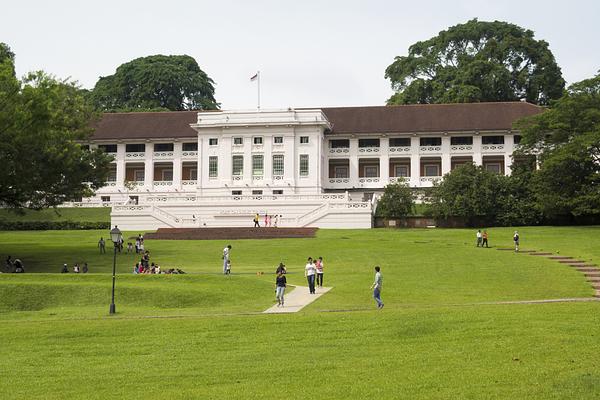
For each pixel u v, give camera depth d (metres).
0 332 26.12
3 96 48.50
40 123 50.06
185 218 79.75
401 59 124.75
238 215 78.81
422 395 16.55
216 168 93.56
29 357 22.31
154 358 21.61
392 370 18.89
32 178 53.78
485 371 18.34
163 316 30.12
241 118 93.12
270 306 32.22
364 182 96.06
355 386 17.47
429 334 23.12
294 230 70.44
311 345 22.48
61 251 57.94
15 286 35.94
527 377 17.59
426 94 116.38
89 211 87.81
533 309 26.81
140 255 55.56
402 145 96.50
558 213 71.81
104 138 98.31
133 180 100.12
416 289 36.75
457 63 121.50
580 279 39.22
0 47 70.25
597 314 25.31
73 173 58.91
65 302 34.97
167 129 99.50
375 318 26.03
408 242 58.72
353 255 52.44
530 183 74.62
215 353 21.92
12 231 77.19
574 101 71.81
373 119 98.56
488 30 120.75
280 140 92.94
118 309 33.34
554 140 73.38
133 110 126.12
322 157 94.81
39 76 51.50
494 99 114.69
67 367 20.83
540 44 118.38
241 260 52.59
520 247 54.75
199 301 34.31
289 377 18.62
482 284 38.31
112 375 19.61
